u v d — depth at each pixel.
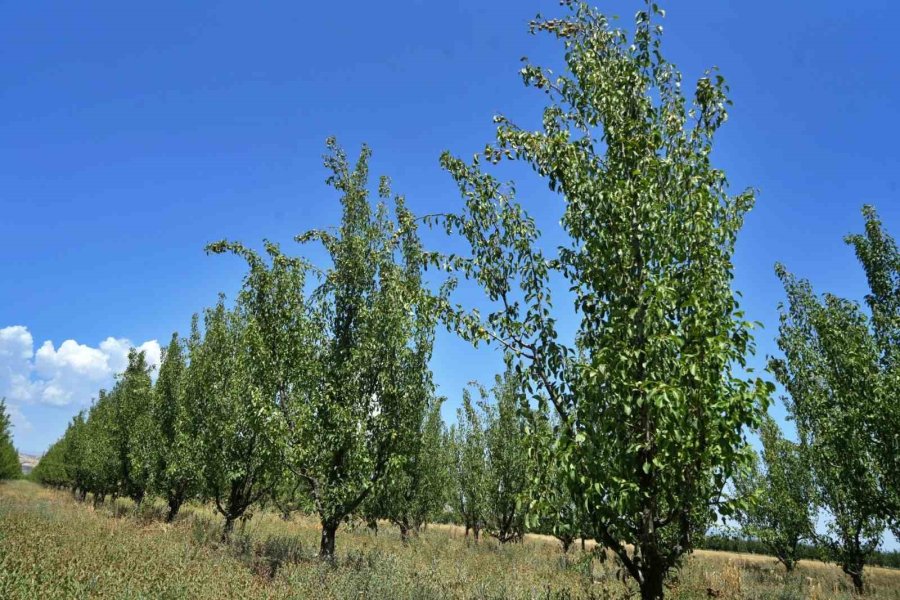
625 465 4.92
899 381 9.88
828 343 11.75
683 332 5.01
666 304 5.03
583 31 6.34
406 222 7.28
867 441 10.53
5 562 7.05
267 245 12.34
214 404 16.48
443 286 6.82
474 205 6.55
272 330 11.98
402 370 11.59
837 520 16.02
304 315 11.80
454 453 24.59
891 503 11.25
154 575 7.84
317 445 10.85
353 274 11.95
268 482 15.07
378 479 11.07
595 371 5.00
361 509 12.64
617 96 5.86
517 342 6.07
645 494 4.81
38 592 6.55
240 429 14.73
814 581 16.73
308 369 11.27
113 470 25.78
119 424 25.06
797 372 14.16
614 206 5.40
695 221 5.21
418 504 21.86
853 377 10.94
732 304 5.11
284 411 11.38
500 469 20.38
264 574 9.45
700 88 5.95
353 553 13.06
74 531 11.30
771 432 18.95
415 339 11.74
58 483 53.88
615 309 5.38
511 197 6.59
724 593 11.12
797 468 18.17
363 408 11.23
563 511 5.33
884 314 11.24
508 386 20.95
